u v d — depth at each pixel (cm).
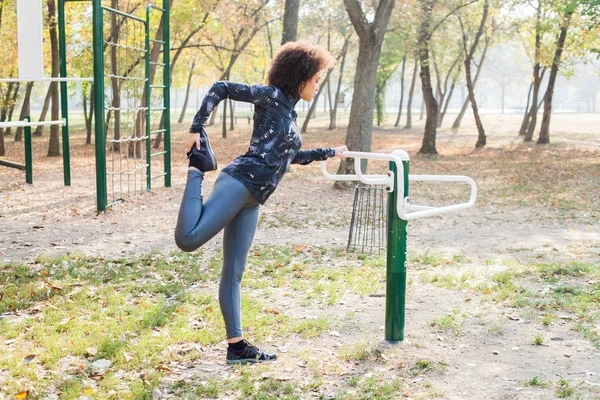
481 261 734
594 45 2612
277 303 548
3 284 586
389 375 383
